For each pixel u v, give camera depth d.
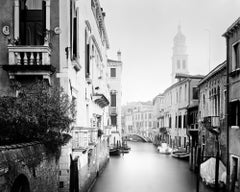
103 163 23.08
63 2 10.14
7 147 5.45
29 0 10.38
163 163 26.38
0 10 10.27
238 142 12.15
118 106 40.03
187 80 29.06
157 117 54.62
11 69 9.33
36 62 9.48
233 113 12.88
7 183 5.39
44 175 7.71
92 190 14.92
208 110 18.56
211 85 17.98
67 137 9.17
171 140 37.09
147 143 60.41
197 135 21.73
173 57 92.06
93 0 16.81
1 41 10.17
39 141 7.48
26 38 10.28
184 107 30.11
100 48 22.00
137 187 16.03
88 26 14.59
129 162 27.11
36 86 8.62
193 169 21.20
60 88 9.09
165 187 16.20
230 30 13.08
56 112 7.87
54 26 10.08
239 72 12.22
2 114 7.21
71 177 9.66
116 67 40.16
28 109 7.58
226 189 13.36
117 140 38.69
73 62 10.66
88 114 15.10
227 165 13.39
